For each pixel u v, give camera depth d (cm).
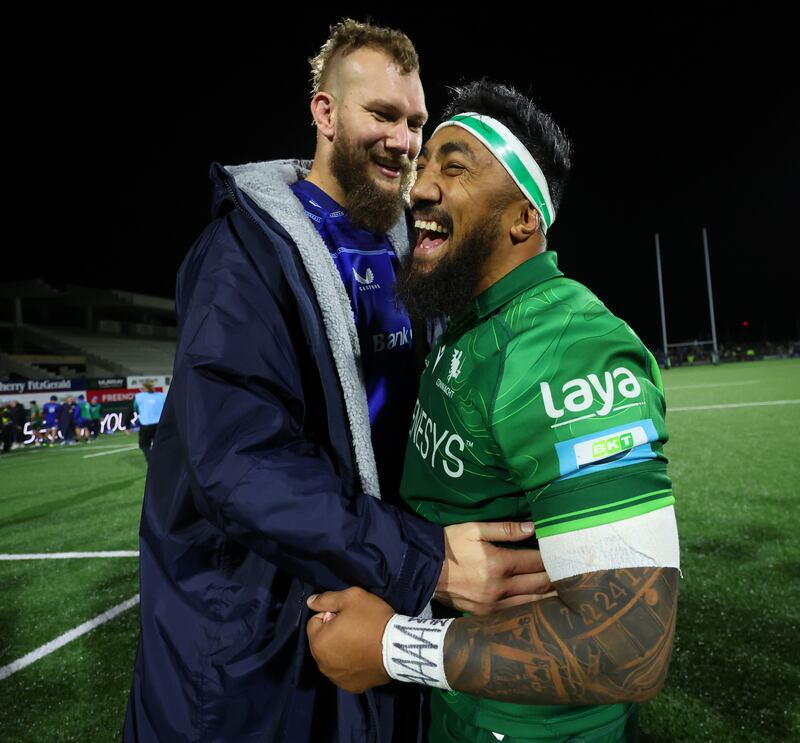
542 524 70
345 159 122
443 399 86
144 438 873
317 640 80
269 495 79
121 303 3164
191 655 93
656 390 75
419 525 82
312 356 99
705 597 277
